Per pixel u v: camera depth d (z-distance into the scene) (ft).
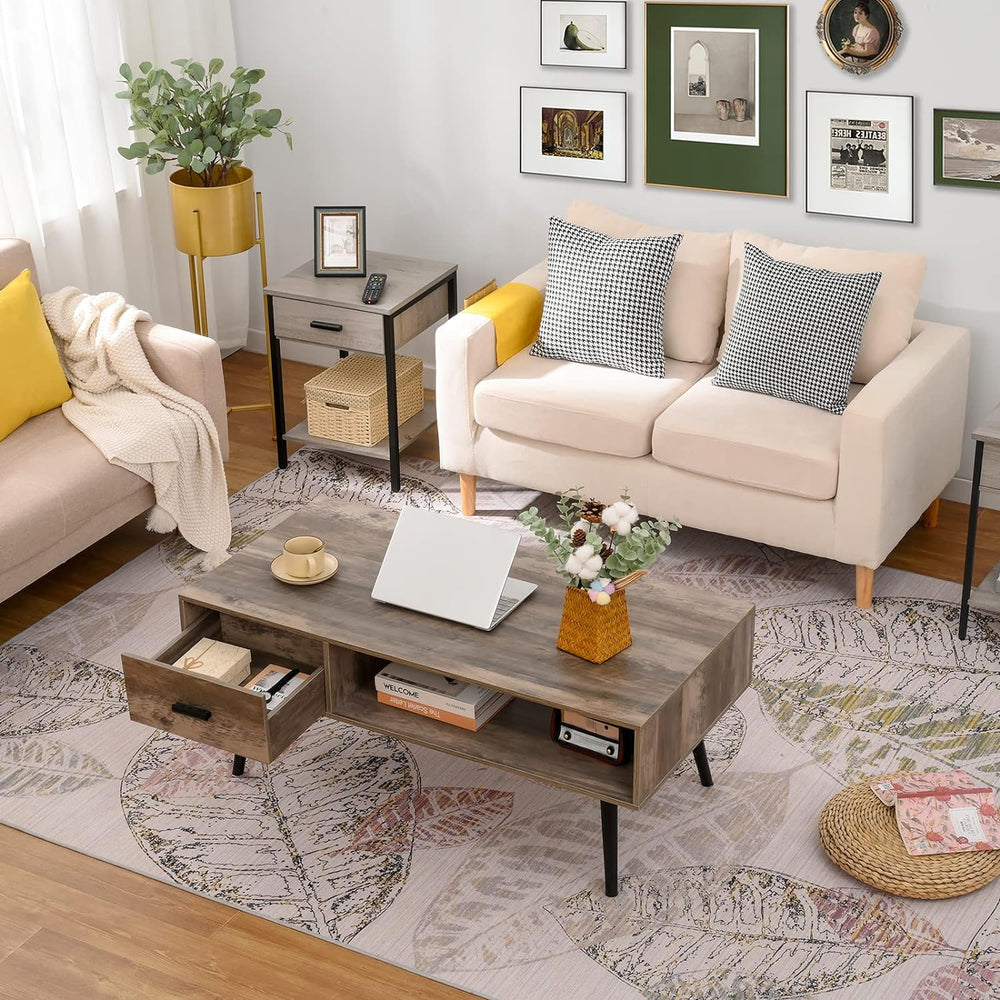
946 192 13.61
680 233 14.08
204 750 11.10
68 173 15.03
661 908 9.44
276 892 9.65
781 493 12.57
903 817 9.71
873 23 13.29
